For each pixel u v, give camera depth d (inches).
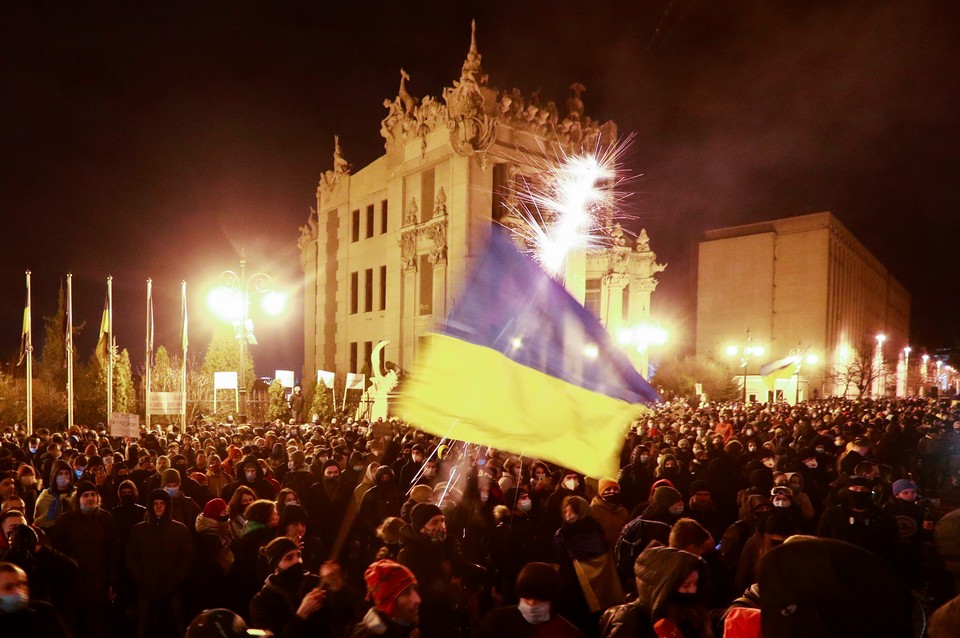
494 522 277.1
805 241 3523.6
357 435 615.8
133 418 598.9
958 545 113.7
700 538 177.0
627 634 137.6
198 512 322.3
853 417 928.3
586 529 224.1
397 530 217.3
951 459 738.2
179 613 261.1
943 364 5246.1
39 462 482.9
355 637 135.0
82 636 260.4
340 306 1850.4
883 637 91.1
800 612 93.1
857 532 238.1
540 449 166.9
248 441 637.9
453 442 465.4
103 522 269.9
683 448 517.3
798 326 3506.4
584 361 175.8
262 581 220.5
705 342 3742.6
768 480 321.7
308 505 338.3
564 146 1612.9
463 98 1409.9
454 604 194.1
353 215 1841.8
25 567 223.1
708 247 3782.0
